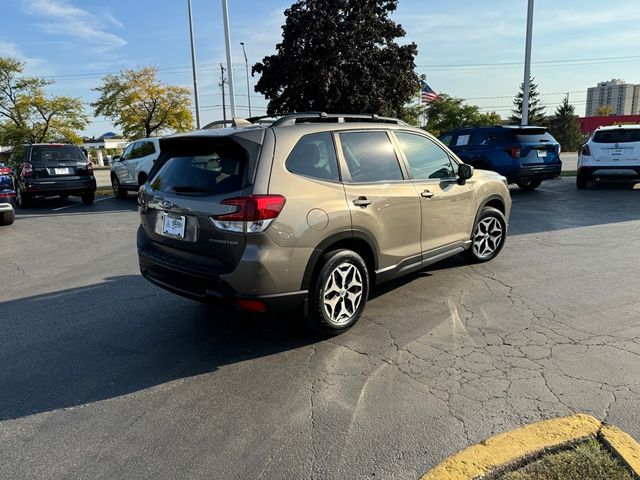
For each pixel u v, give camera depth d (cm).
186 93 3797
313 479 239
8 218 998
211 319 449
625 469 232
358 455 255
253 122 472
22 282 588
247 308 347
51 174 1273
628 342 371
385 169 438
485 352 364
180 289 379
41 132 3600
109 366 363
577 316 425
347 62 1886
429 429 274
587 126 6209
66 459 259
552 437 258
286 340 398
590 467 234
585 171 1221
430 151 500
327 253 381
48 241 843
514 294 486
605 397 297
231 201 340
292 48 1855
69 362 371
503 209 619
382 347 379
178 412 300
